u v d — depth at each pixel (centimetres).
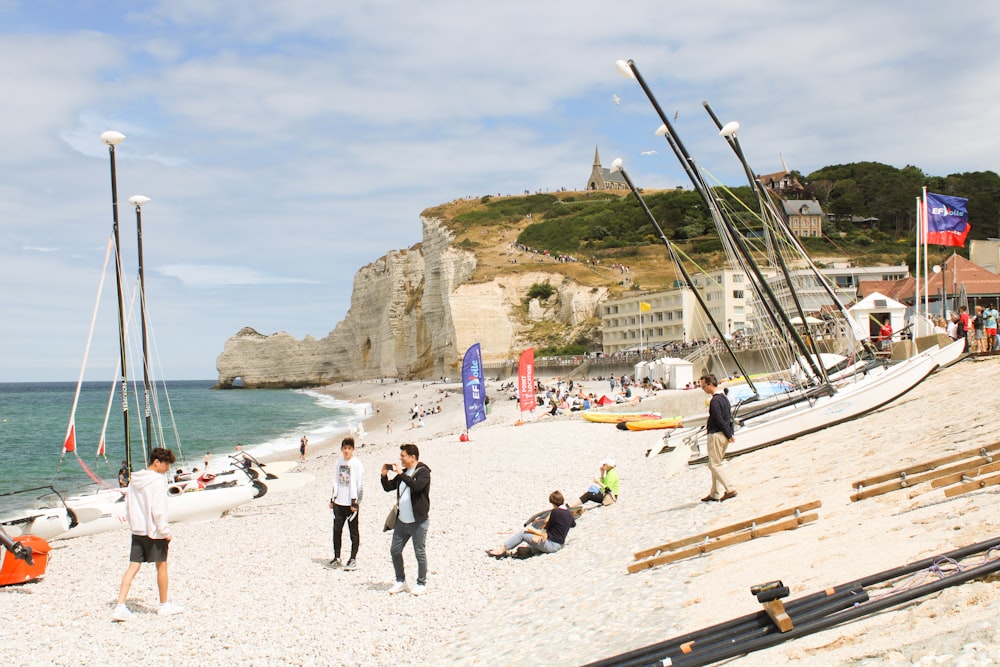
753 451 1906
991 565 617
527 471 2469
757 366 5250
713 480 1400
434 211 15725
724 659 636
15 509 2944
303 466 3769
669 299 8756
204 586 1334
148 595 1290
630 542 1254
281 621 1105
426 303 13312
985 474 917
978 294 4212
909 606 628
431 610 1104
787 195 12319
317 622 1090
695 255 12012
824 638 623
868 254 10019
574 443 3050
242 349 19025
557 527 1350
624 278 11044
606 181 19675
